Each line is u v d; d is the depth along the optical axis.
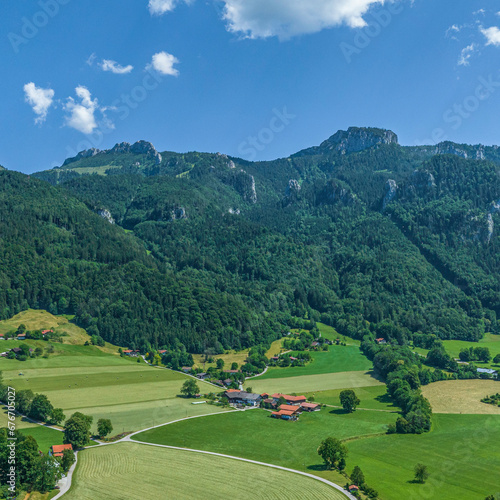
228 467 139.62
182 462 142.50
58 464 130.88
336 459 141.50
